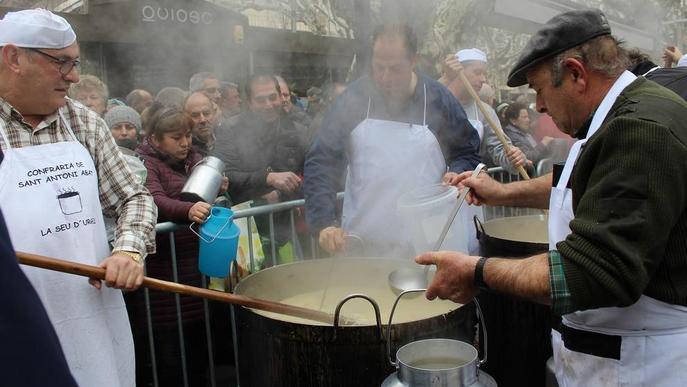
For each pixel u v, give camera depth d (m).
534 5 5.93
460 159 2.59
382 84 2.34
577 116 1.35
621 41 1.37
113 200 1.80
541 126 5.04
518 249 2.24
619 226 1.12
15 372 0.66
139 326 2.46
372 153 2.43
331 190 2.44
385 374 1.62
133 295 2.46
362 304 2.19
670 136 1.13
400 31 2.28
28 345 0.67
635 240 1.12
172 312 2.46
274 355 1.71
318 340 1.62
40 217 1.54
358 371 1.62
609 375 1.34
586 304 1.16
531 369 2.25
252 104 3.11
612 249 1.12
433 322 1.67
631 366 1.30
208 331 2.48
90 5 5.73
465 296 1.39
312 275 2.29
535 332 2.21
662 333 1.27
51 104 1.58
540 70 1.36
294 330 1.65
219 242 2.17
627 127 1.15
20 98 1.54
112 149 1.80
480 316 1.55
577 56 1.29
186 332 2.50
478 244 2.66
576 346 1.40
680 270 1.22
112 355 1.71
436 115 2.46
